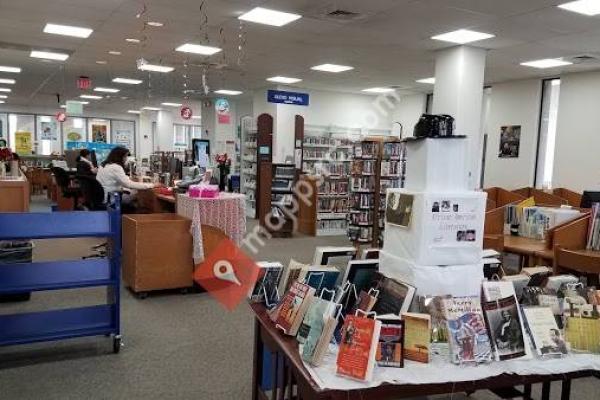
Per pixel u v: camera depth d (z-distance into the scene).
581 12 5.07
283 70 9.36
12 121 18.66
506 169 9.76
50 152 18.78
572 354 1.91
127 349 3.39
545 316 1.97
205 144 14.40
